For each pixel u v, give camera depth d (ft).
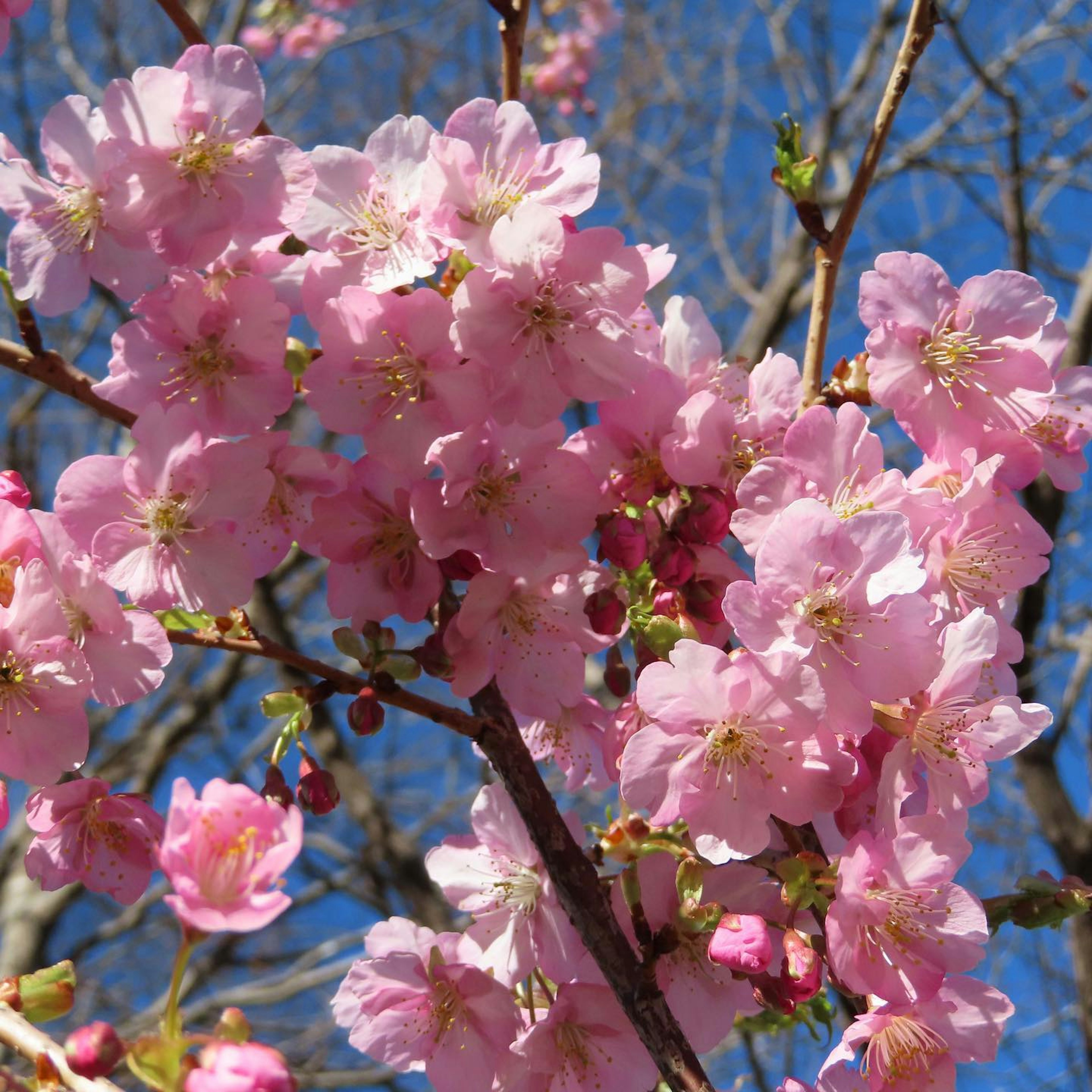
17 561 0.83
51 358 0.90
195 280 0.89
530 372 0.86
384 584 0.92
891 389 0.91
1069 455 0.95
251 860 0.67
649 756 0.81
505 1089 0.86
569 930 0.88
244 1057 0.63
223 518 0.88
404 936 0.90
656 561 0.87
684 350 0.94
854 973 0.80
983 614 0.85
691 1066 0.79
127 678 0.85
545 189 0.89
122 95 0.87
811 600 0.82
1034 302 0.92
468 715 0.86
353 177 0.90
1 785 0.83
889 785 0.83
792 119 0.93
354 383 0.88
